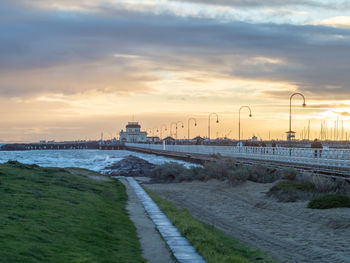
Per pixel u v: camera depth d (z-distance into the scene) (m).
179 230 19.86
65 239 15.10
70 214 19.78
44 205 20.80
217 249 16.92
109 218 21.17
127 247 15.96
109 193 33.59
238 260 15.29
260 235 22.73
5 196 21.77
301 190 33.97
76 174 44.91
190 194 43.44
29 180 30.36
